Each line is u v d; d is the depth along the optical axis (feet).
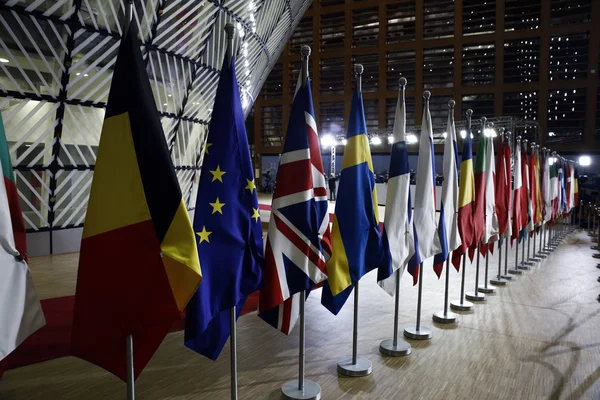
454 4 128.47
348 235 13.53
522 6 123.34
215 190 10.34
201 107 44.04
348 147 13.75
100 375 13.66
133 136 8.31
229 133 10.53
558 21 122.83
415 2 132.05
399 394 12.67
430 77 135.03
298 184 12.01
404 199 15.49
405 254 15.70
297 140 12.08
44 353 14.96
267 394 12.59
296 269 11.96
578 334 17.90
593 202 73.41
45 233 34.73
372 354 15.60
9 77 28.73
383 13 134.92
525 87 123.85
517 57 126.31
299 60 146.41
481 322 19.35
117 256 8.18
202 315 9.71
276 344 16.51
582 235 54.49
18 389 12.70
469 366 14.67
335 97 142.61
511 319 19.85
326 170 133.49
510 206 27.32
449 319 19.16
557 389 13.07
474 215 21.42
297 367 14.44
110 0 29.53
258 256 11.19
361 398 12.41
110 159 8.25
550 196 40.83
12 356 14.56
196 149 46.78
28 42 29.32
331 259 13.32
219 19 38.65
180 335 17.21
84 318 8.08
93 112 35.06
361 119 13.91
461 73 128.88
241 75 49.93
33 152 33.60
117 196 8.21
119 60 8.46
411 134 94.38
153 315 8.26
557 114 124.77
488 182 23.21
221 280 10.25
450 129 18.70
